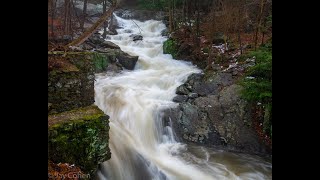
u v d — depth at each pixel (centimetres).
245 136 922
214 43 1577
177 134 952
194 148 898
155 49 1733
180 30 1819
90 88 725
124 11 2503
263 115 936
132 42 1820
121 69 1377
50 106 609
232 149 908
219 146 919
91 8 2208
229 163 813
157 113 971
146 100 1041
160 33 2066
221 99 1016
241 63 1240
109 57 1380
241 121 953
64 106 642
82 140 552
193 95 1072
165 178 711
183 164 787
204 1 2036
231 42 1534
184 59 1558
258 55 1136
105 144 597
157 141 909
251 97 968
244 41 1532
